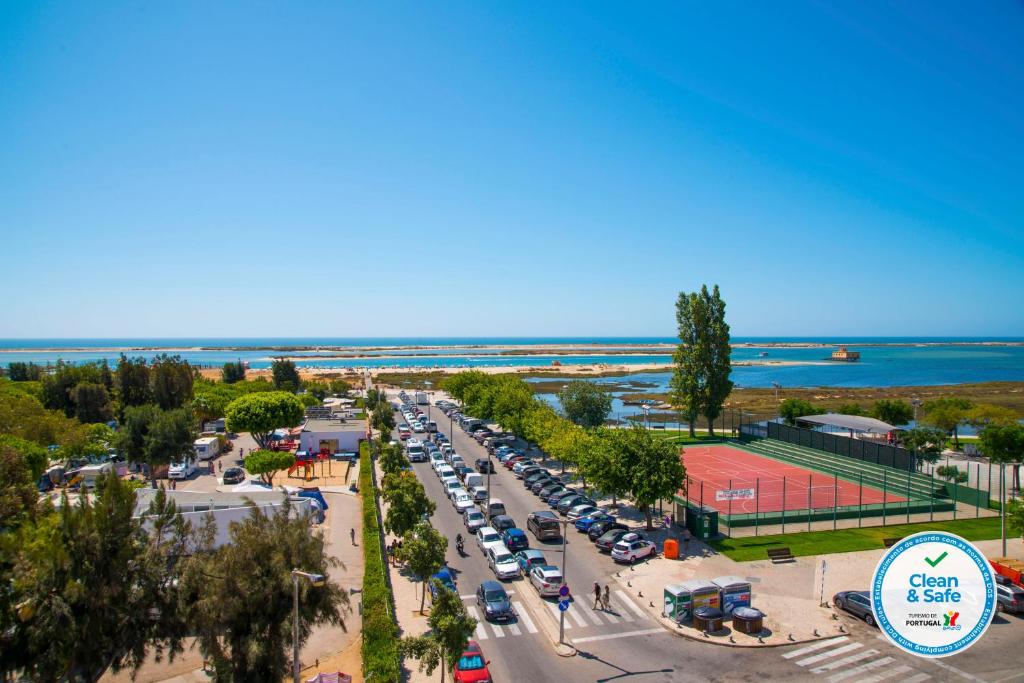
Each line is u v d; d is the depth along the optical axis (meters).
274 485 65.44
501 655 30.30
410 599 36.72
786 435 86.62
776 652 30.53
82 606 22.81
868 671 28.44
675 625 33.25
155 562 24.84
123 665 24.84
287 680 27.62
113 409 96.75
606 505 57.41
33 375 137.25
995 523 51.91
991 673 28.09
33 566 22.52
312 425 89.50
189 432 68.38
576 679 28.00
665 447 49.59
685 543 45.47
